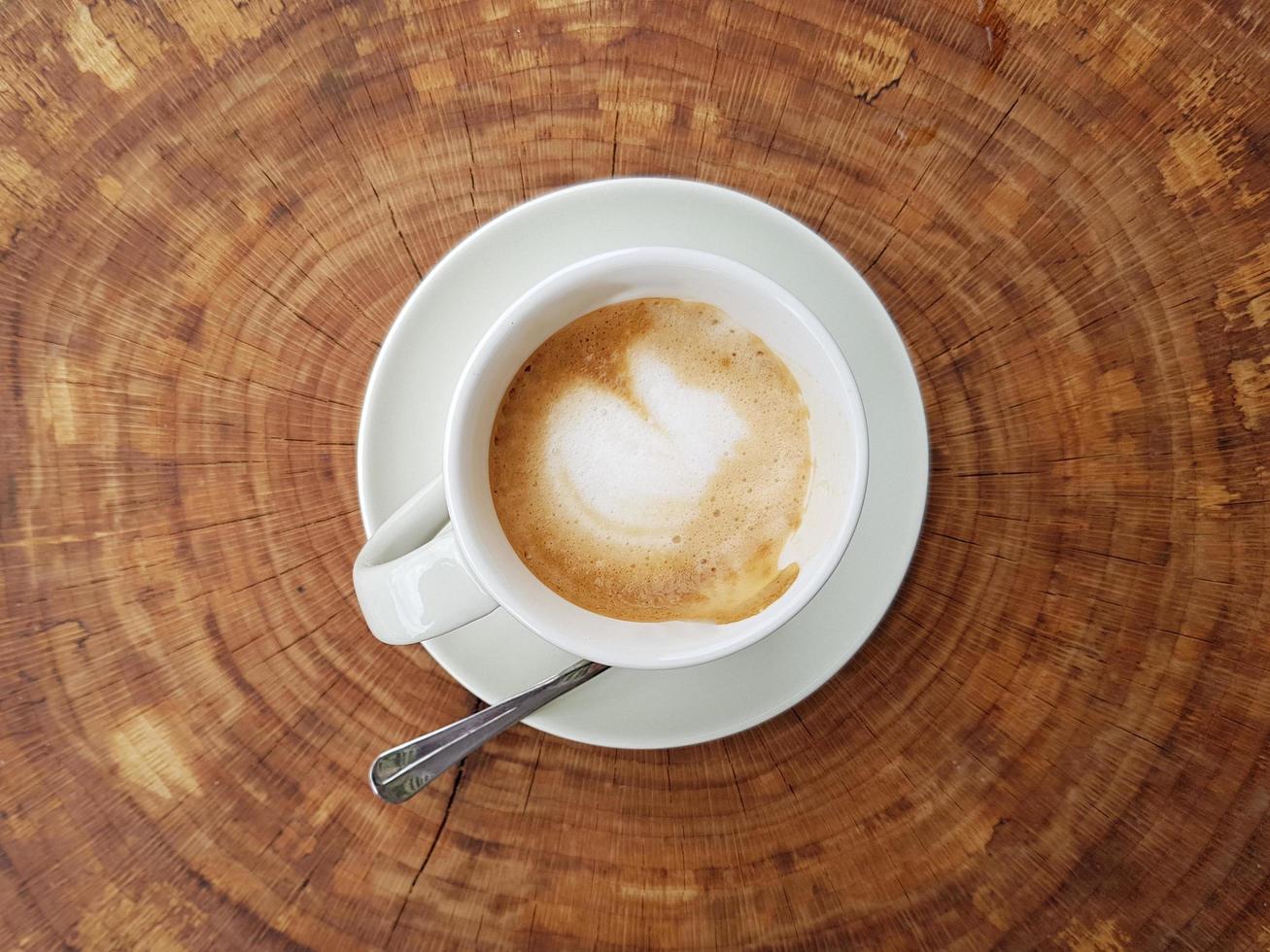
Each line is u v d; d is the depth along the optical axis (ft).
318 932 0.93
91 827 0.93
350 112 0.91
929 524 0.93
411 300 0.81
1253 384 0.91
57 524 0.93
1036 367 0.92
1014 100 0.91
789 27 0.91
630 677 0.86
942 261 0.92
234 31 0.91
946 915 0.94
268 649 0.93
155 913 0.93
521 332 0.76
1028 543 0.93
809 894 0.94
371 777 0.85
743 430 0.84
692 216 0.81
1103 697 0.93
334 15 0.91
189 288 0.92
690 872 0.94
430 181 0.92
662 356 0.84
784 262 0.82
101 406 0.93
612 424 0.84
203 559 0.93
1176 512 0.92
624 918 0.94
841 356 0.74
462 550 0.73
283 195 0.92
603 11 0.90
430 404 0.83
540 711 0.85
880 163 0.92
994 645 0.93
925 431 0.83
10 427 0.93
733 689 0.85
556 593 0.82
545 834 0.94
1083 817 0.93
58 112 0.92
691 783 0.94
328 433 0.93
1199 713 0.93
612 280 0.76
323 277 0.93
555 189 0.91
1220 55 0.90
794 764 0.95
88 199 0.92
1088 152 0.91
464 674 0.86
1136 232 0.92
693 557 0.84
